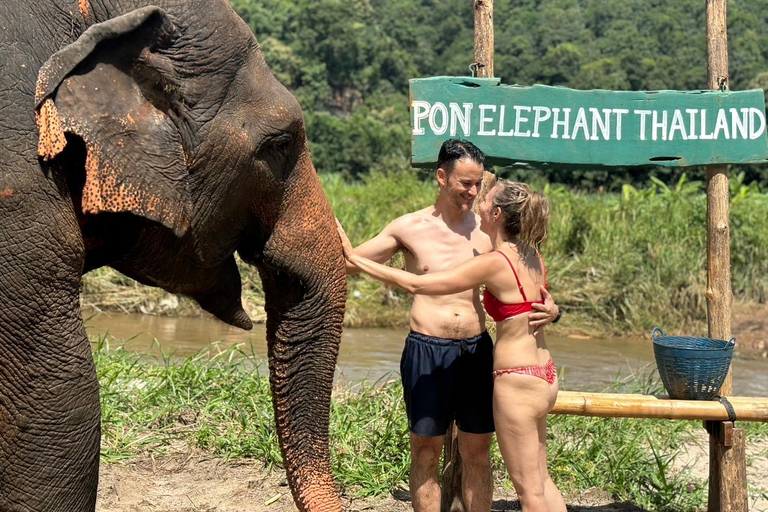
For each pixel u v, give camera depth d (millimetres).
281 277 3715
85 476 3232
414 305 4371
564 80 46562
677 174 30047
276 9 62906
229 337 9977
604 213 14523
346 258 4066
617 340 11438
